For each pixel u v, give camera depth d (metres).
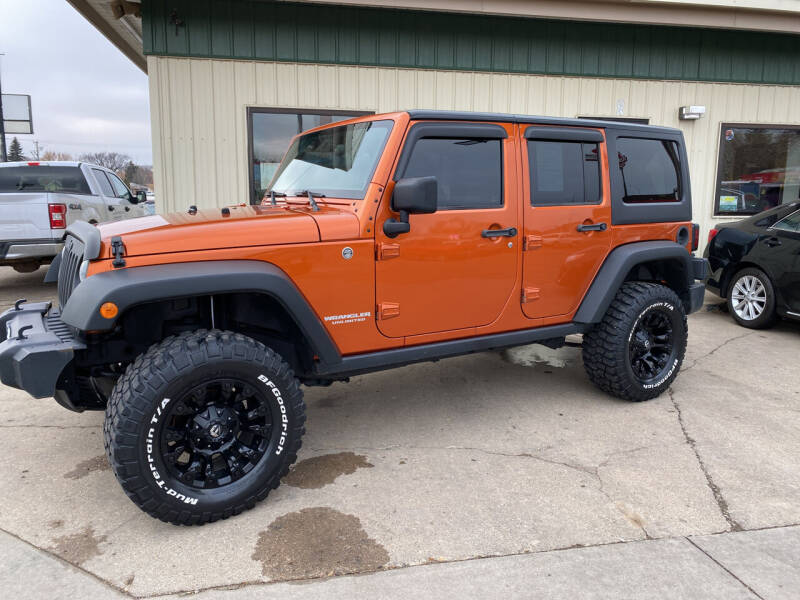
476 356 5.32
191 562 2.41
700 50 8.65
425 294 3.21
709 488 2.96
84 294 2.40
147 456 2.45
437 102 7.94
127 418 2.40
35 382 2.48
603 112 8.48
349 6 7.44
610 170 3.89
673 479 3.05
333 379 3.27
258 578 2.30
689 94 8.74
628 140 4.03
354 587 2.25
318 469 3.20
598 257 3.87
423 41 7.76
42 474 3.14
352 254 2.94
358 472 3.16
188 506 2.56
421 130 3.10
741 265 6.30
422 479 3.07
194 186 7.38
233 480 2.71
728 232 6.44
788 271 5.71
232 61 7.28
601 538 2.55
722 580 2.27
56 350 2.50
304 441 3.55
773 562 2.38
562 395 4.30
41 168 8.74
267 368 2.69
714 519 2.69
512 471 3.15
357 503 2.85
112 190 10.08
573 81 8.32
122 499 2.91
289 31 7.36
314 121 7.62
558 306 3.76
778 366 4.94
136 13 7.17
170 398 2.48
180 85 7.18
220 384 2.63
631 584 2.25
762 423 3.77
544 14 7.58
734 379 4.62
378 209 2.99
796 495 2.89
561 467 3.19
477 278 3.37
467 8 7.36
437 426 3.76
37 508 2.82
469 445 3.48
